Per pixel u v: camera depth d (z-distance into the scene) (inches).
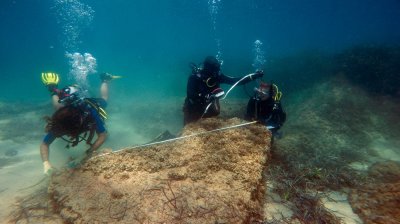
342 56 494.3
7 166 191.2
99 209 87.4
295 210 124.3
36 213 97.1
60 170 112.7
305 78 472.1
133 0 3147.1
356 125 285.7
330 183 161.5
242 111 255.1
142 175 103.4
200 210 84.2
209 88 182.7
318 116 298.5
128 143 258.8
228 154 114.4
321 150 231.3
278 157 196.2
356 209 131.7
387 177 177.9
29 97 680.4
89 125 129.3
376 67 408.8
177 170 104.7
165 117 331.9
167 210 84.6
